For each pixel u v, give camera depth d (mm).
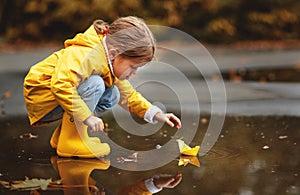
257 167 2086
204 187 1844
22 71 5270
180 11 8422
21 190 1793
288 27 9141
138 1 8039
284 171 2031
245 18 8812
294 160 2184
